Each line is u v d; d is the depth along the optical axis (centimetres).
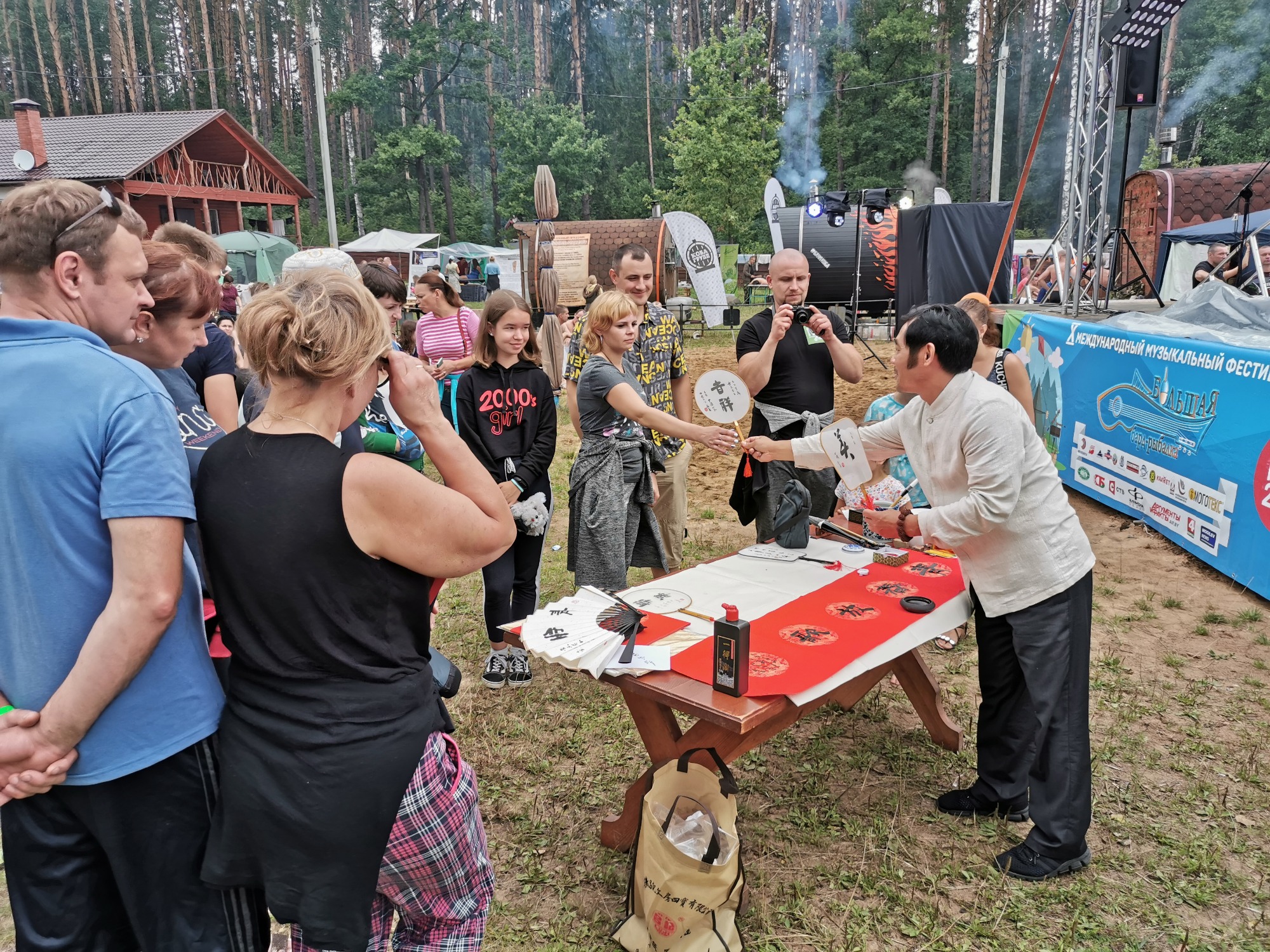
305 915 148
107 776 145
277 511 141
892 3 4450
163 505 139
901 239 1593
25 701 143
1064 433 719
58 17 5562
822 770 321
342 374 148
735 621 216
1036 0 4366
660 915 219
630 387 365
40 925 155
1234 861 267
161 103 5550
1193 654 411
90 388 139
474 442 379
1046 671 252
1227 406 500
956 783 312
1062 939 234
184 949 159
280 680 146
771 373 411
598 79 5650
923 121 4519
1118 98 885
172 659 151
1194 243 1276
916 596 284
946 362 251
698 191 3266
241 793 146
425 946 170
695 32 5394
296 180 3384
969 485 249
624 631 249
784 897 254
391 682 150
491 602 387
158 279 193
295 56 5756
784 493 340
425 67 5062
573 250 1883
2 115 5400
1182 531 549
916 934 239
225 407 295
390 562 151
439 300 617
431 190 5128
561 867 271
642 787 265
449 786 161
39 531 138
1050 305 1043
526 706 375
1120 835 279
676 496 438
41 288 149
